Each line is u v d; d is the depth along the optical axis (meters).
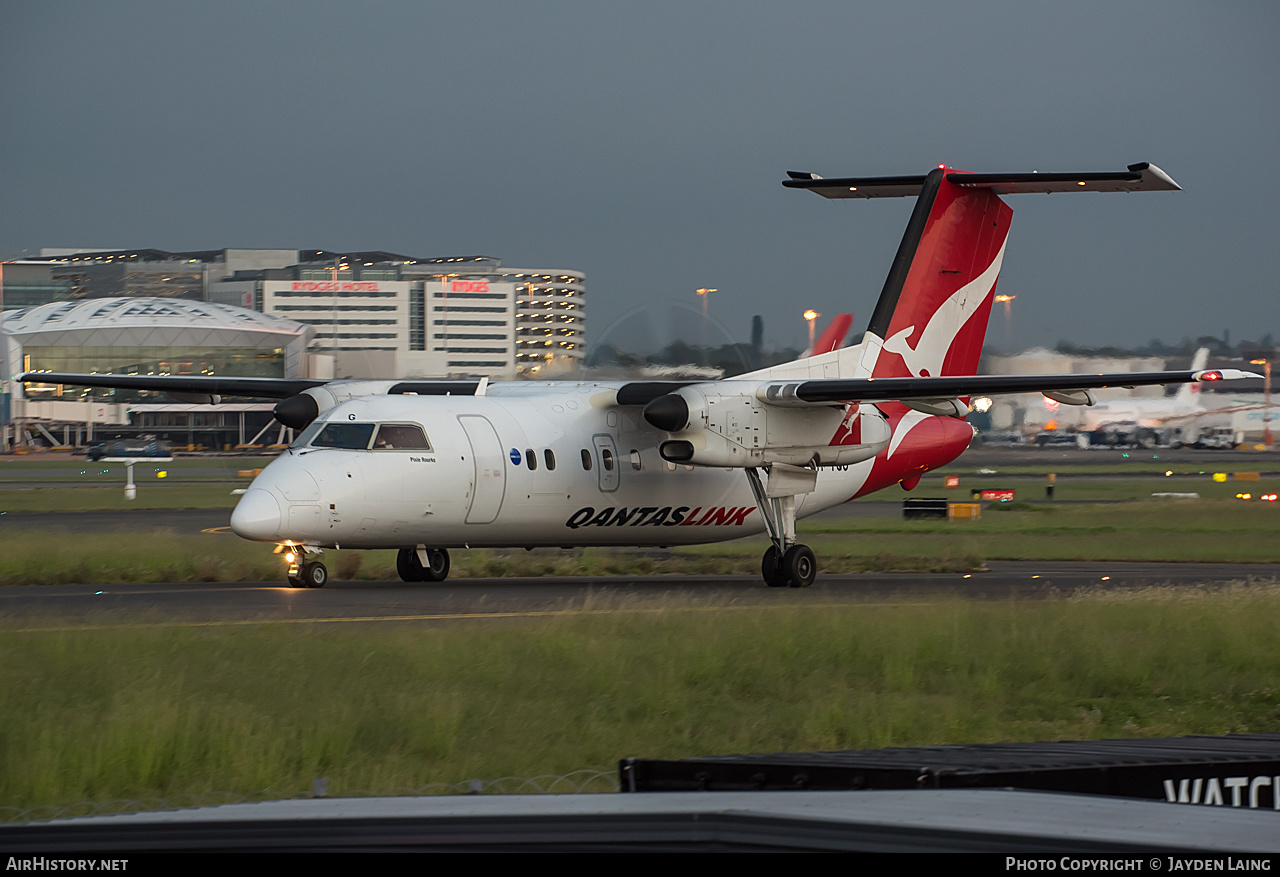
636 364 85.69
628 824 13.12
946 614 52.16
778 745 33.69
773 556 75.31
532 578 80.06
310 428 68.12
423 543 69.00
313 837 13.24
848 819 12.98
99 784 28.14
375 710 34.59
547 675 40.31
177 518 139.12
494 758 31.19
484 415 70.94
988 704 39.66
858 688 41.41
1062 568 89.94
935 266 82.56
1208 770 20.80
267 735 31.09
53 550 83.19
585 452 73.62
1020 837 12.38
